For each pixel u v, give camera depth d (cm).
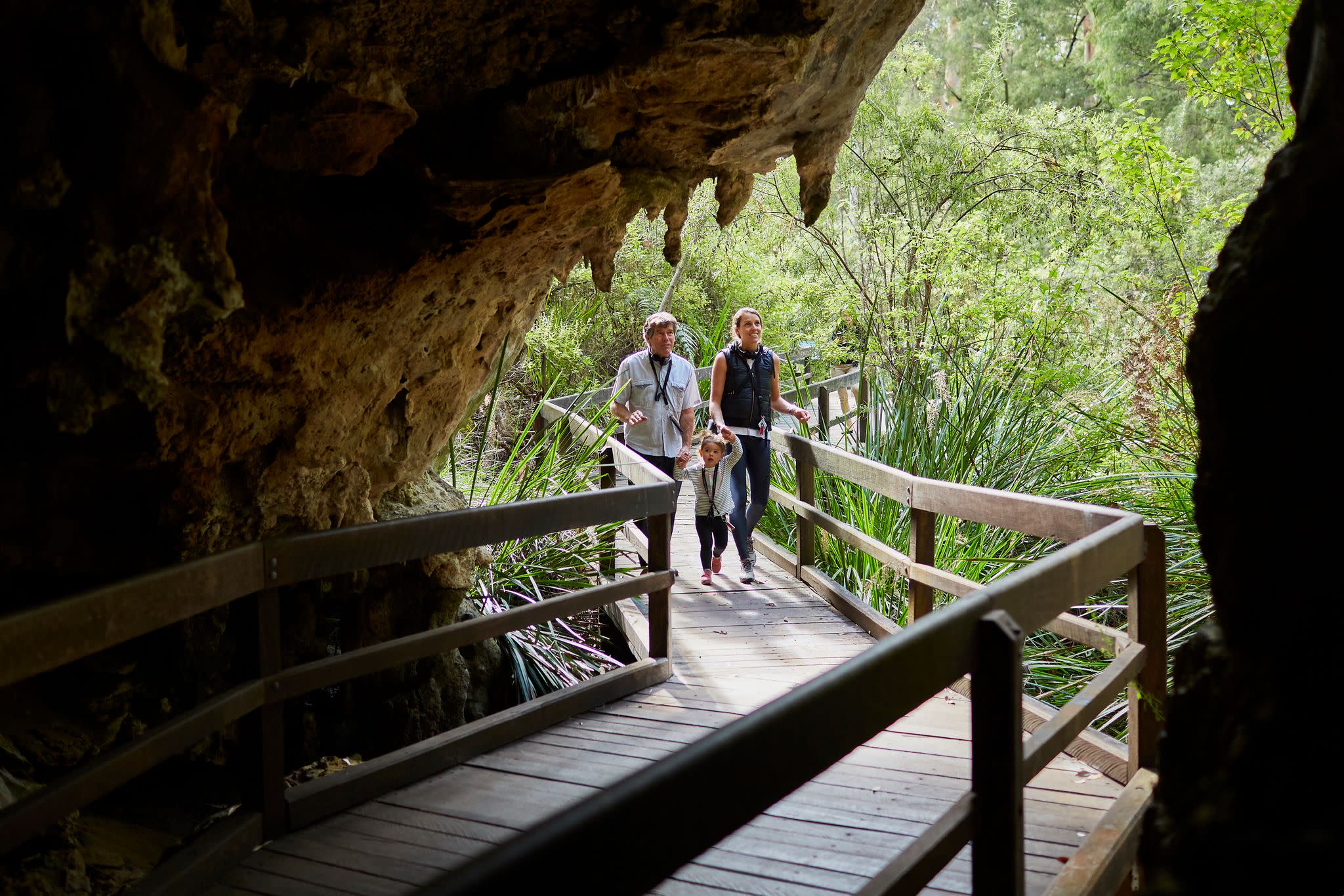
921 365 813
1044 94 1919
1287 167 158
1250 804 142
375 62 347
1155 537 356
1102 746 381
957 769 389
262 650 327
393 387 498
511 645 594
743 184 543
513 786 376
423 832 338
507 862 129
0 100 267
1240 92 676
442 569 544
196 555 412
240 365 390
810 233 1213
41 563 382
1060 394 732
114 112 274
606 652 665
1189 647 178
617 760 401
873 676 201
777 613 623
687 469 669
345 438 477
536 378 1193
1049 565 279
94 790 252
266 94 337
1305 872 131
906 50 1100
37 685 393
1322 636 145
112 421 365
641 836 147
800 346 1345
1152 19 1556
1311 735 141
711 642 566
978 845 237
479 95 395
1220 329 163
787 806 359
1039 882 297
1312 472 149
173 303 294
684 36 370
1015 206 1051
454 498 624
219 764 453
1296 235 152
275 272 392
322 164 361
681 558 759
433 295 464
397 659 367
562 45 383
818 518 641
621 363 703
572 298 1317
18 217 277
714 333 1299
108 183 278
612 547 677
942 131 1079
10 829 228
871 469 545
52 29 266
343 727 520
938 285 916
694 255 1408
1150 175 729
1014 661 234
